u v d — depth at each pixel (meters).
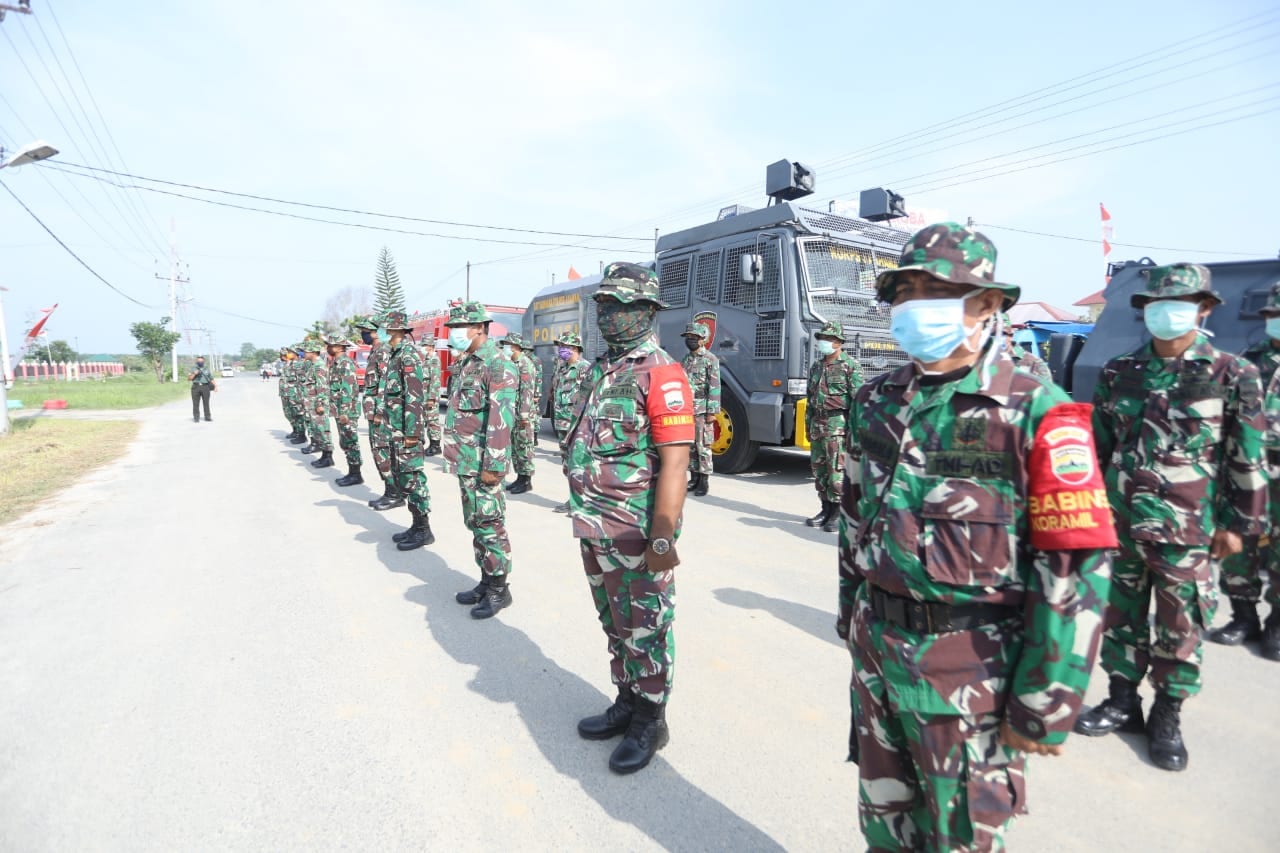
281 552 5.61
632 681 2.73
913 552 1.48
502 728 2.97
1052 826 2.34
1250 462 2.63
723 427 8.88
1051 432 1.37
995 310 1.50
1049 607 1.35
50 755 2.77
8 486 8.65
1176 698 2.68
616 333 2.62
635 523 2.57
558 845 2.27
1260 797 2.49
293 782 2.60
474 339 4.16
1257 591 3.76
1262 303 5.10
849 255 8.22
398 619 4.15
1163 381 2.74
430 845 2.27
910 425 1.53
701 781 2.60
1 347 19.62
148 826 2.36
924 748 1.50
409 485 5.66
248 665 3.55
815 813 2.42
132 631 3.99
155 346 56.47
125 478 9.28
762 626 3.99
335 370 8.60
